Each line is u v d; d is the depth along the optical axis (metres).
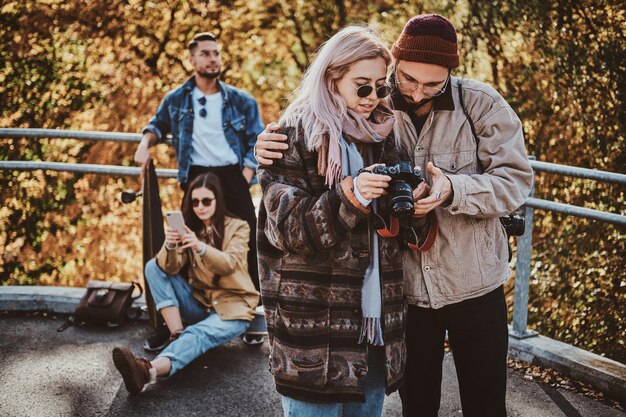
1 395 3.38
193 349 3.54
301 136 2.07
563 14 6.93
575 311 6.17
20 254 7.97
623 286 5.95
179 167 4.48
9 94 8.59
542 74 7.13
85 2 9.18
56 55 8.83
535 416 3.23
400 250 2.27
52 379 3.55
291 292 2.07
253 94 10.34
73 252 8.24
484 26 7.58
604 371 3.42
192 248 3.65
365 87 2.01
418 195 2.10
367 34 2.05
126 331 4.17
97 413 3.23
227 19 9.96
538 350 3.67
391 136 2.23
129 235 8.42
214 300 3.74
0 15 8.71
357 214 1.94
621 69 6.55
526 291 3.76
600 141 6.57
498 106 2.28
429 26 2.12
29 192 7.93
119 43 9.44
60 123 8.78
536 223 6.84
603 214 3.34
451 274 2.31
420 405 2.53
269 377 3.62
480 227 2.32
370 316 2.10
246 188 4.51
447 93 2.26
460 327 2.37
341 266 2.07
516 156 2.26
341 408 2.25
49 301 4.41
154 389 3.47
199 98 4.49
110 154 8.82
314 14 10.02
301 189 2.06
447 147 2.30
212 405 3.34
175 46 9.79
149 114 9.27
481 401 2.41
